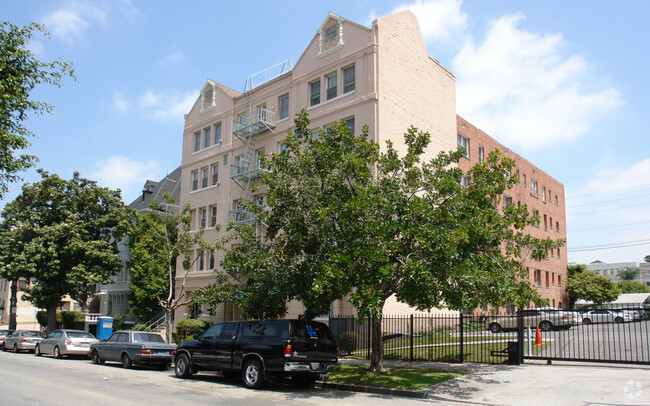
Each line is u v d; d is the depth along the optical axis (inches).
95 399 433.4
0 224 1366.9
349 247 514.3
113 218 1406.3
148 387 525.0
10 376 598.5
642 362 542.6
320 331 547.5
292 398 462.9
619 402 398.3
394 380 530.0
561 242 581.9
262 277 608.7
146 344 730.2
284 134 1156.5
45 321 1871.3
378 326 613.0
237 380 604.4
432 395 462.3
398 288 577.6
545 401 415.5
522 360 623.8
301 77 1144.8
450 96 1261.1
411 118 1087.0
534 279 1688.0
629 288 3762.3
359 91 1025.5
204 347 593.3
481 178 571.5
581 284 1930.4
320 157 585.3
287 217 616.1
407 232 507.5
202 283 1306.6
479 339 866.1
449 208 551.2
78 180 1427.2
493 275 522.9
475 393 460.8
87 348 903.7
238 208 1216.2
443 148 1198.9
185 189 1434.5
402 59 1086.4
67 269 1343.5
